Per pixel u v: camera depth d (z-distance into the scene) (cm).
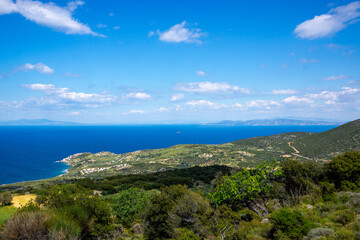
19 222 759
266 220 1670
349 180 2242
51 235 740
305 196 1956
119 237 1554
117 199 2339
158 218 1828
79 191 1474
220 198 2158
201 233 1612
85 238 1124
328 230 1120
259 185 2144
